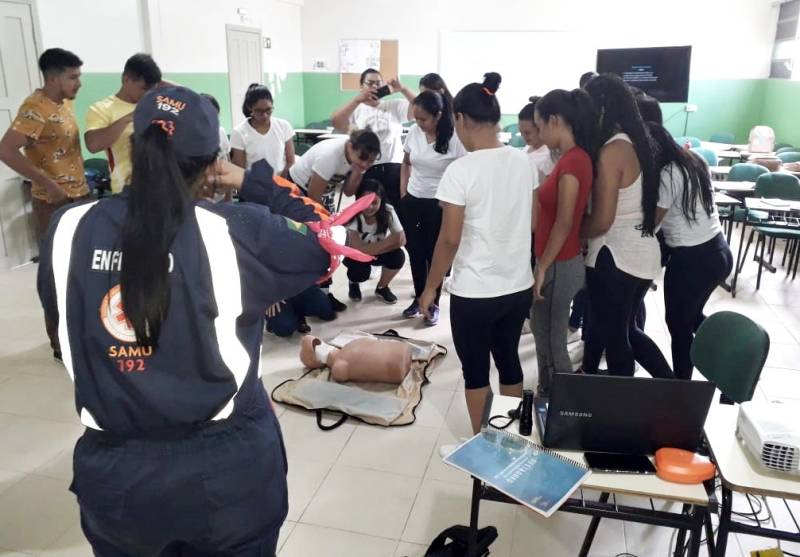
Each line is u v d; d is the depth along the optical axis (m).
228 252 1.15
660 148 2.61
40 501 2.39
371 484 2.51
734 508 2.35
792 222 4.75
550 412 1.60
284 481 1.34
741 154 7.36
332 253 1.27
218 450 1.19
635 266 2.54
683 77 7.42
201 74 7.31
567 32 9.00
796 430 1.55
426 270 4.06
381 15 9.39
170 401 1.13
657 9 8.78
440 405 3.11
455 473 2.58
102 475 1.17
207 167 1.20
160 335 1.11
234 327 1.17
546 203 2.56
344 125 4.33
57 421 2.93
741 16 8.67
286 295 1.25
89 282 1.12
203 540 1.24
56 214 1.19
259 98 4.12
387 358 3.18
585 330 3.32
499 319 2.43
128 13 6.12
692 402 1.56
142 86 3.40
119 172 3.42
